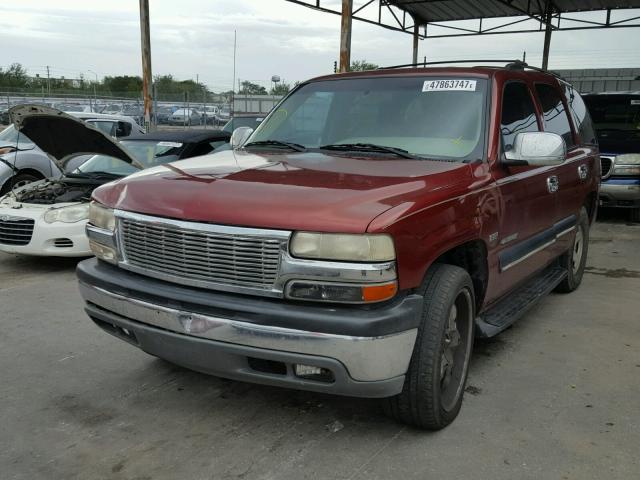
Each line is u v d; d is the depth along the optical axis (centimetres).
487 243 355
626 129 1061
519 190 396
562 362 428
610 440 323
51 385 387
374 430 332
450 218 312
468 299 341
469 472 293
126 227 322
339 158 368
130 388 383
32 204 689
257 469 295
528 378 401
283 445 317
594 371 413
